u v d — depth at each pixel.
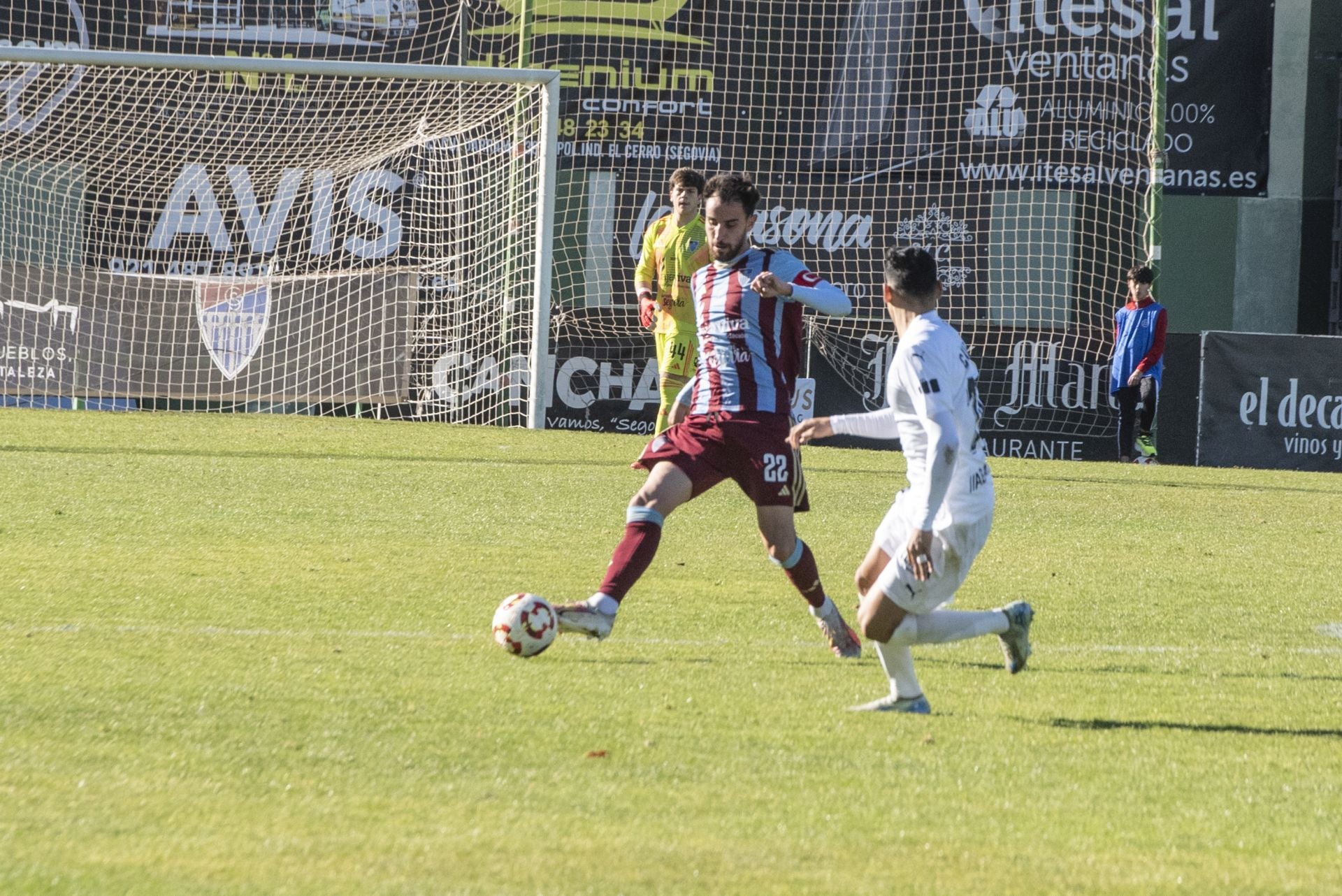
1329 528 33.34
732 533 30.06
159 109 57.12
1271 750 14.48
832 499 35.38
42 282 51.72
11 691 15.26
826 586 24.20
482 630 19.64
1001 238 57.53
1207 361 50.72
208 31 57.59
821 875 10.39
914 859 10.82
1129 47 57.38
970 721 15.36
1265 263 63.75
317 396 53.41
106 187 57.12
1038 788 12.91
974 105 57.47
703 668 17.69
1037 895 10.11
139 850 10.45
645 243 34.25
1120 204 57.72
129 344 52.69
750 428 18.03
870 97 57.59
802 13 57.50
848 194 57.84
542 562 25.48
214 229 57.28
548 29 57.09
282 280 53.16
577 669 17.38
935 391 14.71
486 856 10.55
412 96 56.75
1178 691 17.20
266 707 14.96
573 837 11.06
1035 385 57.00
